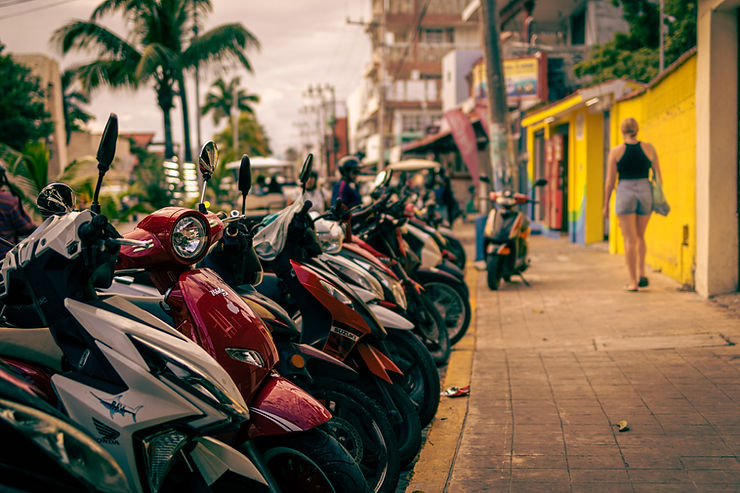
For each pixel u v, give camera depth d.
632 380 5.11
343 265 4.44
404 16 58.66
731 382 4.85
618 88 12.58
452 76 43.94
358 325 3.84
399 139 56.38
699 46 7.64
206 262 3.46
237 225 3.35
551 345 6.40
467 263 13.37
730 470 3.50
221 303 2.93
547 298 8.75
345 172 8.68
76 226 2.55
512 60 20.22
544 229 18.48
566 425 4.34
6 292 2.63
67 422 2.21
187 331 2.89
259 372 2.91
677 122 8.91
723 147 7.48
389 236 5.92
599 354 5.91
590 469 3.66
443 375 5.82
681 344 5.92
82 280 2.56
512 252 9.56
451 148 29.33
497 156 12.23
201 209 3.26
